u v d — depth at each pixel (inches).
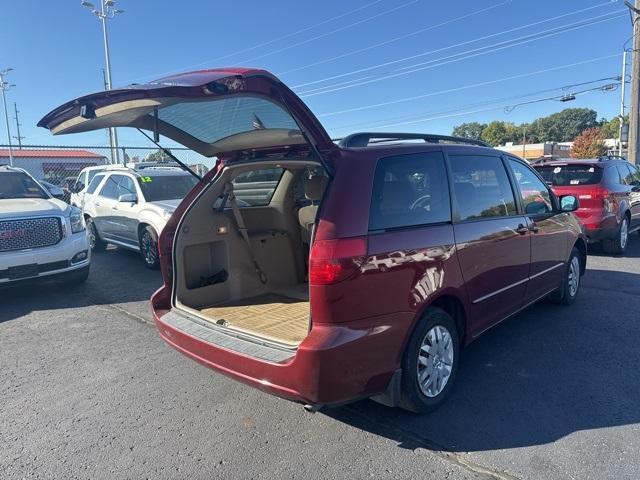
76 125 131.6
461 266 141.3
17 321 230.4
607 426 127.7
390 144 137.3
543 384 152.6
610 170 350.6
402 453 118.7
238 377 121.6
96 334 210.2
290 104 113.4
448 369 141.2
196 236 166.2
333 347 108.3
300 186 199.0
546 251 196.4
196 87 101.2
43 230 262.7
